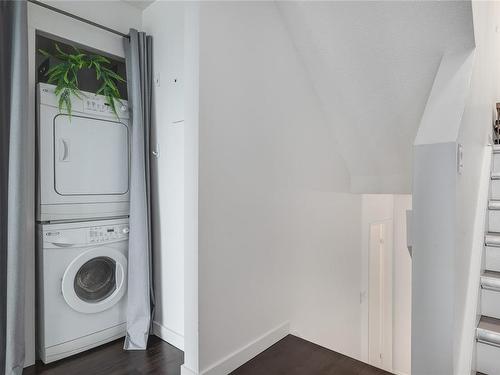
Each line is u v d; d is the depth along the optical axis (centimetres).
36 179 215
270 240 206
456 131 123
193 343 163
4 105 195
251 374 171
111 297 238
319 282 257
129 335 235
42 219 212
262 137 200
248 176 190
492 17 246
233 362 176
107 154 244
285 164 219
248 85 190
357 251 321
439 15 166
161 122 249
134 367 205
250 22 191
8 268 187
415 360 127
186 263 168
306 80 239
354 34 200
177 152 236
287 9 209
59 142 220
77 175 229
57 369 203
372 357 377
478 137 172
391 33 189
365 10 185
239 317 183
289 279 222
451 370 118
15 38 191
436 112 138
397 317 431
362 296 331
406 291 425
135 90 242
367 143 266
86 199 233
